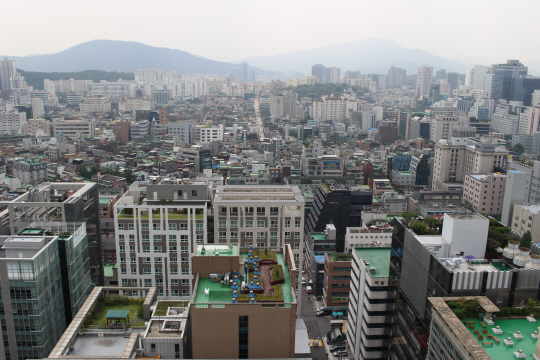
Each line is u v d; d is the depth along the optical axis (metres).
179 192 150.62
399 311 116.00
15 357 109.50
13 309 106.81
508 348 76.69
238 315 90.88
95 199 151.38
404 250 112.19
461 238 104.69
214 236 144.25
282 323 91.75
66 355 88.25
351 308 156.50
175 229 144.75
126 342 95.06
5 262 104.12
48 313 112.69
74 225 127.88
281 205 141.38
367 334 133.25
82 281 131.75
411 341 105.81
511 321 84.12
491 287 87.94
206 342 92.19
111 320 101.38
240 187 157.62
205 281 101.00
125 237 145.75
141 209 145.75
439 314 83.56
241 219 142.50
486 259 102.06
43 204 131.25
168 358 91.25
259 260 108.69
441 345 83.94
